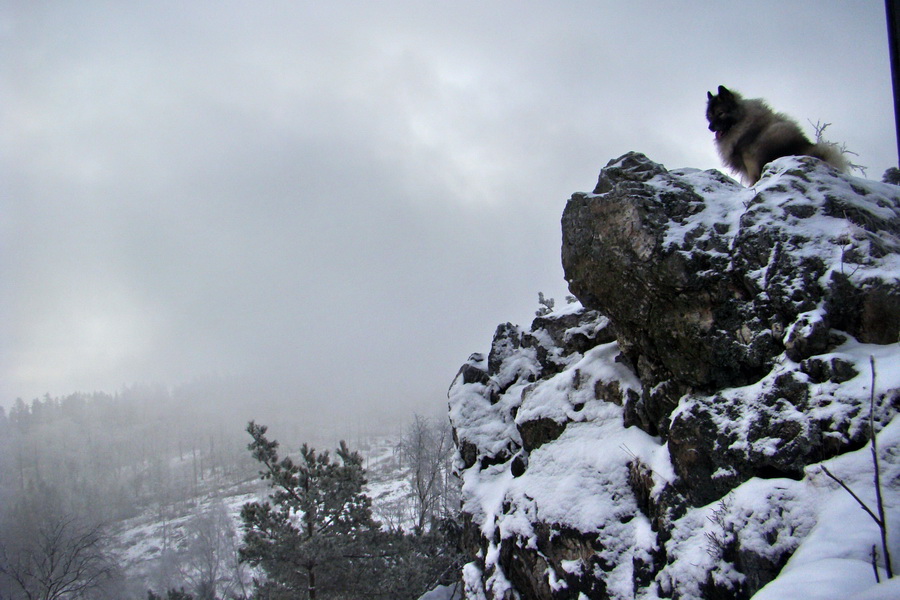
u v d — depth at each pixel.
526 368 11.76
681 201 7.53
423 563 15.20
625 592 6.04
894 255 5.69
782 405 5.40
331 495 14.58
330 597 13.57
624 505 6.84
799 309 5.77
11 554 32.59
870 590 2.37
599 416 8.34
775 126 7.84
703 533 5.45
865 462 4.23
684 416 6.30
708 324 6.58
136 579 40.41
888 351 5.06
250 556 13.48
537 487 8.15
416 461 27.45
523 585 7.73
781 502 4.66
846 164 7.77
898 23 2.45
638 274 7.22
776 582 3.24
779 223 6.41
